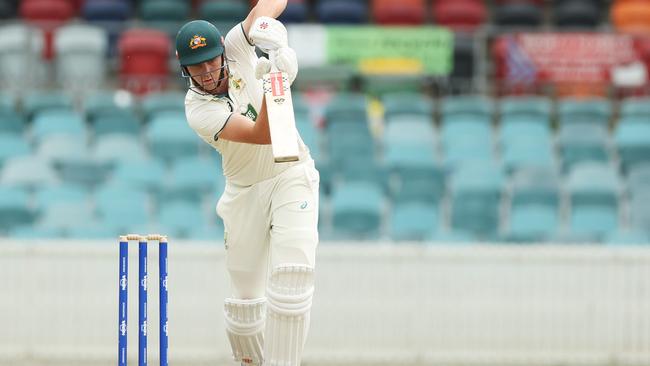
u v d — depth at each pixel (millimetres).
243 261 20406
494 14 59281
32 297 32031
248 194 19734
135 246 32000
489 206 44281
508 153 48156
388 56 49750
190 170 45469
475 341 32188
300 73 49750
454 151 48281
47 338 32031
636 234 41938
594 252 32375
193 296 32000
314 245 19047
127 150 47156
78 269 32125
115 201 43031
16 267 32062
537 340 32281
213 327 32000
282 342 18859
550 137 49562
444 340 32156
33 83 49875
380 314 32125
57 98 49188
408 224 43375
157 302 32000
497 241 43125
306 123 47656
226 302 20938
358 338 32031
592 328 32375
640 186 46281
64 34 49969
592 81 49969
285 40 18125
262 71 17922
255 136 18000
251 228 19922
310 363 31594
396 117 49250
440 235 41562
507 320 32250
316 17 59656
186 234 42312
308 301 18875
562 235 42781
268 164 19172
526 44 50000
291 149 16984
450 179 47094
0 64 49719
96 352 32000
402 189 44500
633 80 49875
